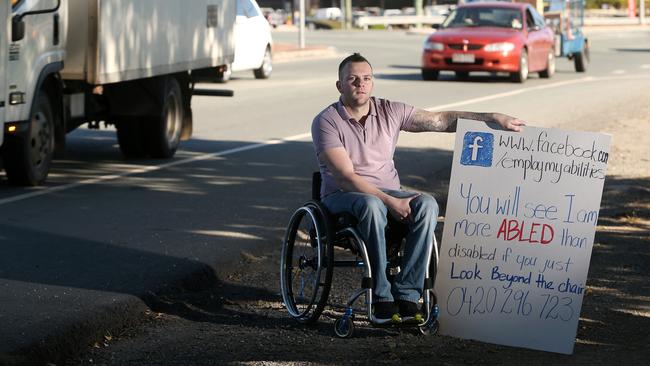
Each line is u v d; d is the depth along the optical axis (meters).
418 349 6.39
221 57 16.17
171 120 14.58
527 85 25.81
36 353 6.20
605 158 6.59
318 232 6.73
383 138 6.92
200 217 10.32
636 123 18.11
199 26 15.21
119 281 7.78
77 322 6.69
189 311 7.32
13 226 9.76
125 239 9.26
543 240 6.63
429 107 20.09
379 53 40.47
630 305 7.43
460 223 6.70
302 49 41.03
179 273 8.07
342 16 79.00
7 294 7.36
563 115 18.91
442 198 11.58
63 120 12.36
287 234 7.12
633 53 40.72
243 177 12.86
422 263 6.52
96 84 12.50
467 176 6.68
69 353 6.43
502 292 6.66
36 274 7.98
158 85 14.02
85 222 9.98
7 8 10.89
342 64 6.91
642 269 8.49
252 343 6.49
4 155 11.68
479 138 6.67
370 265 6.53
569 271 6.61
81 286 7.62
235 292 7.86
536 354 6.47
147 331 6.82
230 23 16.58
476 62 26.36
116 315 7.01
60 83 12.18
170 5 14.12
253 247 9.09
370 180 6.89
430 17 68.62
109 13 12.51
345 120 6.89
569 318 6.58
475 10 27.72
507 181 6.66
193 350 6.37
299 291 7.81
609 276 8.24
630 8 81.69
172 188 12.02
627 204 11.32
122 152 14.52
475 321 6.69
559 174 6.62
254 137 16.59
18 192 11.57
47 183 12.21
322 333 6.73
